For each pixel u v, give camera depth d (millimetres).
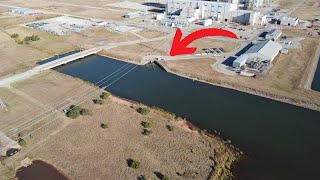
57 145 52094
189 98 68750
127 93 71000
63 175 45969
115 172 46250
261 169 47719
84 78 79250
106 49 96688
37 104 64250
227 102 67000
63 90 70688
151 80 77438
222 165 47969
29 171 46781
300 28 118562
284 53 91375
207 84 74500
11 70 80875
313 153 51312
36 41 104500
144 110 61000
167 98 68688
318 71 80125
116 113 61312
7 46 99750
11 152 50312
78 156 49656
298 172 47219
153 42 102812
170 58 88812
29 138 53531
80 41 104188
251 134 56031
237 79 75250
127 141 53094
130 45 100188
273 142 53938
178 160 48750
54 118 59250
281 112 63031
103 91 70438
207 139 54062
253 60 85000
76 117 59406
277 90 69750
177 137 54312
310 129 57656
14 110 61750
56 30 115812
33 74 78812
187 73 78875
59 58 89250
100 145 52094
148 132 54750
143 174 45812
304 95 67625
